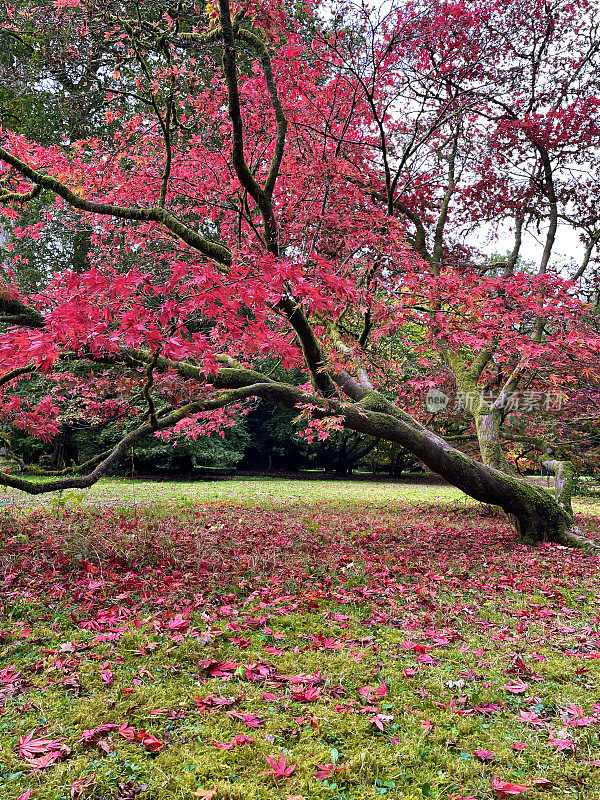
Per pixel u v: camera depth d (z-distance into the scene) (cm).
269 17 527
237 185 715
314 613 443
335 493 1664
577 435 1016
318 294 364
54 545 636
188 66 654
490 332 649
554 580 586
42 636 380
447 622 433
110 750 244
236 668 329
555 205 924
